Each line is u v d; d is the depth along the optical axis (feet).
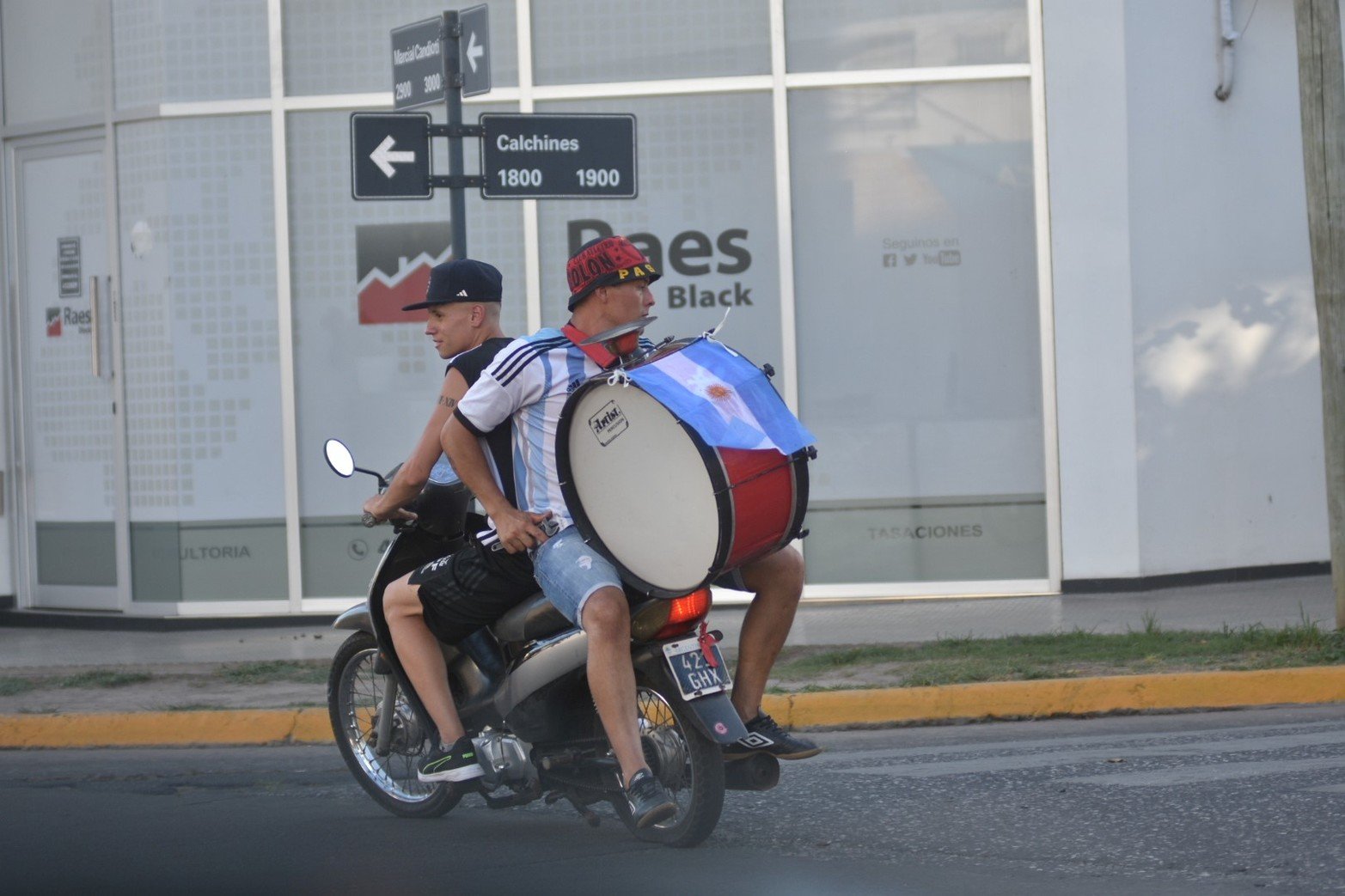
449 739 69.82
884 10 146.20
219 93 147.33
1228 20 148.46
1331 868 61.77
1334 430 115.44
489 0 147.33
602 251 65.72
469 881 65.00
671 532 62.34
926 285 146.72
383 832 74.69
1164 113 146.10
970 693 102.01
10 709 106.73
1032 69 144.77
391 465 147.74
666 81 146.51
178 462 147.95
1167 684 101.86
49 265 154.10
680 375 62.54
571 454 64.75
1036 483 146.20
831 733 100.63
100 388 152.05
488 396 65.16
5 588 156.46
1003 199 145.79
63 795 85.81
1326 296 115.14
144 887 66.08
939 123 146.10
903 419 146.92
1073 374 144.56
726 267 147.23
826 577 147.33
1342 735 88.89
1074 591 145.18
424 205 147.23
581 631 66.64
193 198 147.33
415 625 70.95
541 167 104.99
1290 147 152.87
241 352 147.43
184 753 99.50
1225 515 149.59
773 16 145.89
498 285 73.36
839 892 61.46
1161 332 146.20
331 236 147.33
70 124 151.53
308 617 146.92
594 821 70.33
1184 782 77.61
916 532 146.82
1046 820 71.51
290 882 66.03
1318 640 110.22
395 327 147.54
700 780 65.92
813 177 146.92
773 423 62.28
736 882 63.31
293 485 147.02
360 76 147.33
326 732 101.35
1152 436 145.79
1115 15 143.33
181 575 148.15
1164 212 146.10
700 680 64.49
